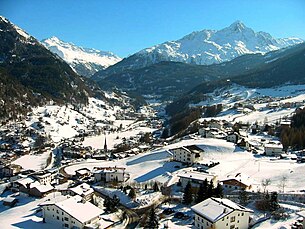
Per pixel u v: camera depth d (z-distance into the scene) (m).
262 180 122.19
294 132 183.50
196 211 86.94
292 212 92.44
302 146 170.88
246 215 85.31
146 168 154.88
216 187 106.94
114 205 107.50
